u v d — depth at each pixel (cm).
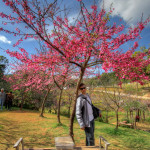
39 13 462
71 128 521
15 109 1513
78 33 519
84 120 372
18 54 497
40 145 537
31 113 1305
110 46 521
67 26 527
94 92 1428
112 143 596
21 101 1611
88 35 473
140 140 644
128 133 758
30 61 496
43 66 527
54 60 501
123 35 499
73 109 527
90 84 1271
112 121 1381
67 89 1459
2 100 1379
